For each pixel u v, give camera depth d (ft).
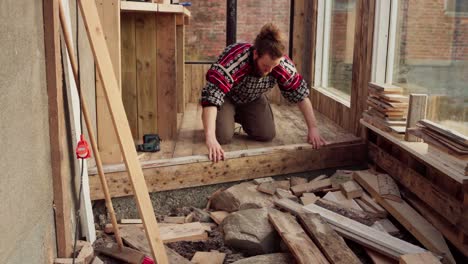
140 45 12.28
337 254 7.72
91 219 9.16
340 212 9.55
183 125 14.37
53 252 7.61
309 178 11.77
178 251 8.97
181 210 10.54
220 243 9.23
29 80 6.55
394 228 9.21
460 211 7.80
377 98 11.04
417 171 9.71
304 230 8.79
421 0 10.30
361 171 11.02
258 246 8.77
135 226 9.72
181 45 15.80
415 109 9.57
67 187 8.04
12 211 5.96
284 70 10.93
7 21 5.80
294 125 14.38
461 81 8.91
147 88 12.46
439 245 8.07
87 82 9.82
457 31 9.04
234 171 10.96
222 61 10.47
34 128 6.75
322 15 17.01
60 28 7.99
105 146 10.46
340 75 15.44
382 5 11.50
